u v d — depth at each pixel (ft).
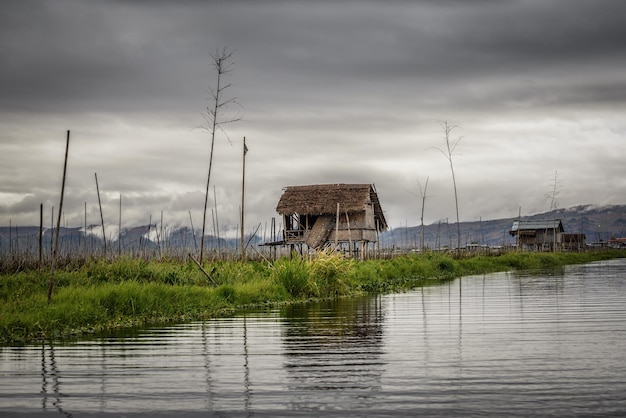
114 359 36.37
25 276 69.97
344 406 26.37
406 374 31.60
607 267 155.02
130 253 108.17
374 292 82.99
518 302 65.92
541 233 272.92
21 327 45.11
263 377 31.50
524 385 29.09
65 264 93.81
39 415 26.08
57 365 34.91
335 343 40.83
